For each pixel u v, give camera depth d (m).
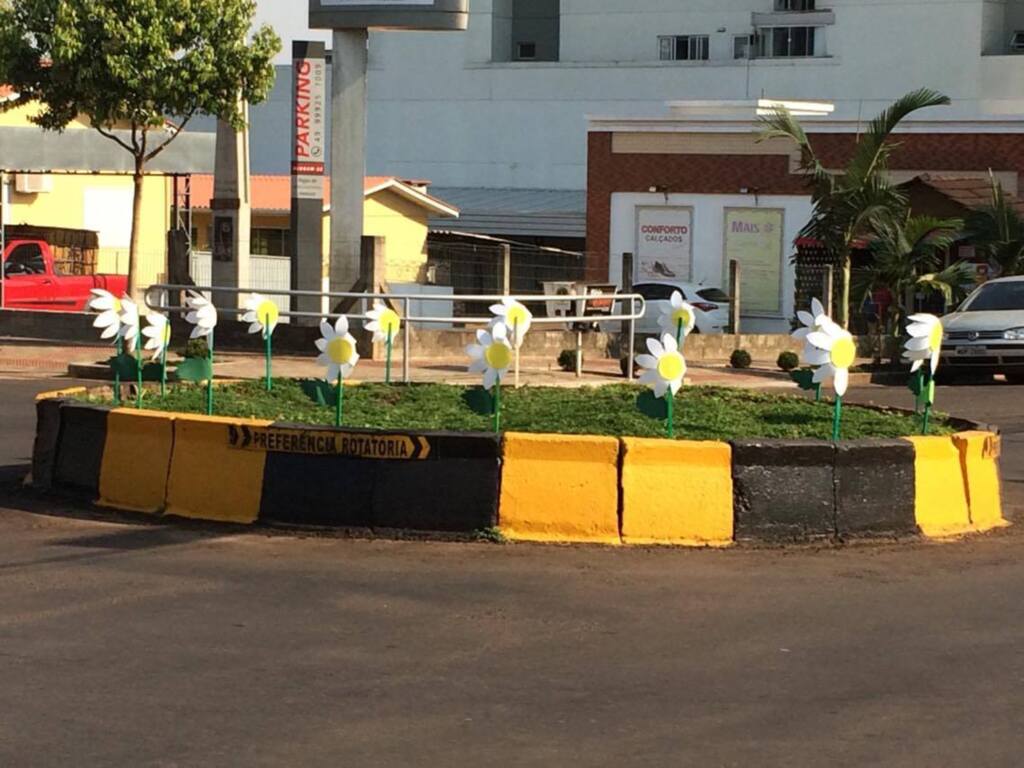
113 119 24.84
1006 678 7.19
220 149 26.77
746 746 6.12
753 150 39.72
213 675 7.01
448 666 7.23
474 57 65.69
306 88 26.58
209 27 24.12
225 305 26.52
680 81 62.75
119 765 5.78
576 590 8.80
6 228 34.91
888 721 6.49
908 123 38.41
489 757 5.93
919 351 11.36
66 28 23.61
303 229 26.55
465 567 9.31
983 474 11.23
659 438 10.46
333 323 24.83
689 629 8.00
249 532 10.22
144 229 39.94
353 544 9.91
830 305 28.42
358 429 10.17
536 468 10.05
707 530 10.07
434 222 52.06
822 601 8.69
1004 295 26.00
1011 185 37.41
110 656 7.30
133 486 10.86
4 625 7.84
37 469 11.62
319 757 5.90
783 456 10.19
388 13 25.05
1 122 34.22
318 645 7.55
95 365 22.52
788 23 61.94
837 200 28.64
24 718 6.34
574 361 23.88
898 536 10.47
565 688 6.90
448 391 13.03
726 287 40.25
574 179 64.19
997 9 59.75
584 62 64.19
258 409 11.82
